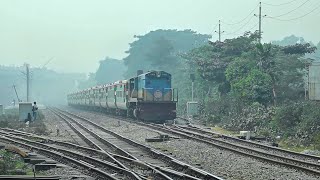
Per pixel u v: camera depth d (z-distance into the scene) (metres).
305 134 34.19
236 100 53.50
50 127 53.12
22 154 26.47
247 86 51.78
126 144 32.88
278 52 58.47
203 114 61.09
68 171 21.81
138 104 55.25
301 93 52.34
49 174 21.28
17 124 57.12
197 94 78.88
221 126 50.03
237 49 67.81
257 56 57.88
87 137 38.59
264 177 19.88
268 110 44.69
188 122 54.69
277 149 29.22
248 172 21.12
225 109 56.31
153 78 55.47
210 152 28.06
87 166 22.44
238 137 37.53
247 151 29.05
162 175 19.16
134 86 60.16
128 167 22.50
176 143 33.25
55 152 27.83
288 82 53.97
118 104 68.25
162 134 37.62
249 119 44.66
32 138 39.47
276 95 51.31
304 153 27.50
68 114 84.94
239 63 58.53
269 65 54.59
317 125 34.38
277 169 21.83
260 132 39.97
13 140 35.62
